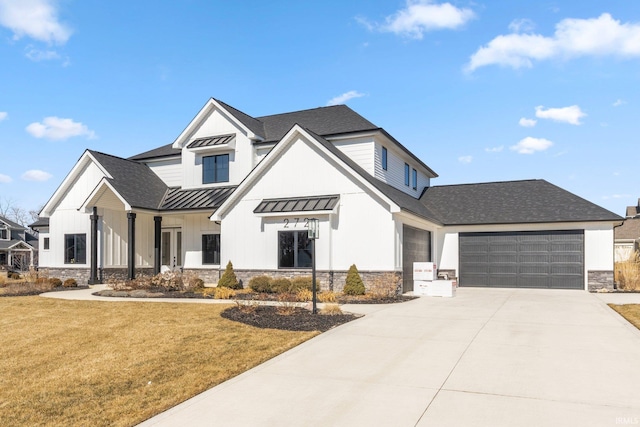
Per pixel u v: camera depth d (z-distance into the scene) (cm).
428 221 2145
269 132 2559
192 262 2466
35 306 1550
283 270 2016
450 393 677
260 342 1004
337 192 1964
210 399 677
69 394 718
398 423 574
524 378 741
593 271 2164
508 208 2427
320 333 1091
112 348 981
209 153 2533
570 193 2416
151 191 2505
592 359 848
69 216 2494
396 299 1733
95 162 2402
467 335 1061
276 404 650
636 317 1298
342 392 692
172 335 1080
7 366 877
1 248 5247
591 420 574
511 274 2325
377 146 2209
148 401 680
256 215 2012
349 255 1919
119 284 1983
